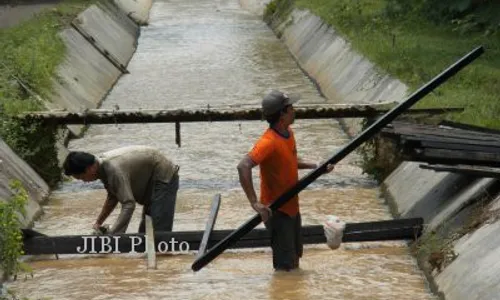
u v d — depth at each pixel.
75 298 24.08
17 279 25.56
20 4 90.69
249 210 32.94
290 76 67.06
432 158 27.08
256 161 23.16
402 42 55.69
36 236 27.05
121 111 37.50
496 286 21.09
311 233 27.70
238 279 25.19
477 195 26.78
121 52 76.62
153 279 25.34
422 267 25.72
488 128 31.58
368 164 36.69
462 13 60.75
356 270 25.88
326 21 72.25
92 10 81.00
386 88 46.69
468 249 24.11
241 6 118.00
